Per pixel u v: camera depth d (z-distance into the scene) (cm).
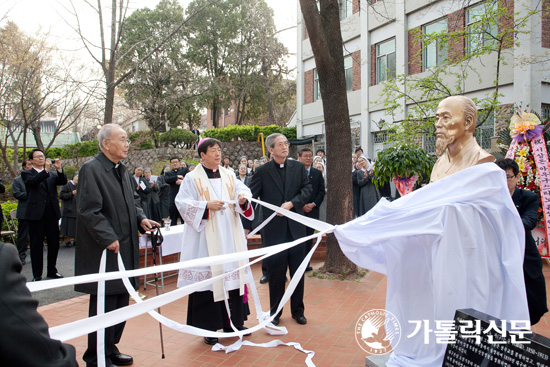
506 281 242
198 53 2623
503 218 240
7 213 874
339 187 562
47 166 607
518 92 1044
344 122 559
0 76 1260
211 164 372
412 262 265
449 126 245
